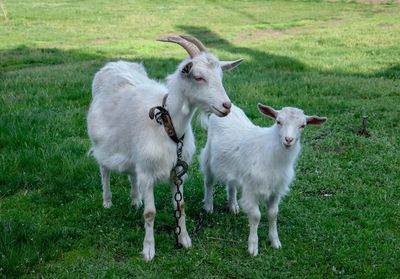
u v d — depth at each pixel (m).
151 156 2.28
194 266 2.27
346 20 11.41
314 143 3.71
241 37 9.63
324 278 2.21
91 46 8.40
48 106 4.54
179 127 2.26
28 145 3.57
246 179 2.39
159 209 2.82
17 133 3.64
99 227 2.61
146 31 10.35
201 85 2.12
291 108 2.27
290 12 13.13
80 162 3.28
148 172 2.33
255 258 2.35
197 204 2.88
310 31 9.70
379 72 5.91
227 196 2.86
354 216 2.70
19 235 2.46
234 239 2.53
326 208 2.78
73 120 4.11
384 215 2.71
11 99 4.61
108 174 2.79
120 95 2.57
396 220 2.65
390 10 12.66
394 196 2.92
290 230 2.59
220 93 2.11
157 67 6.12
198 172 3.29
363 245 2.42
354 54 7.04
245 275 2.24
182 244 2.46
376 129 3.91
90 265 2.29
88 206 2.83
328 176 3.13
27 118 4.00
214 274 2.26
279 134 2.24
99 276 2.20
